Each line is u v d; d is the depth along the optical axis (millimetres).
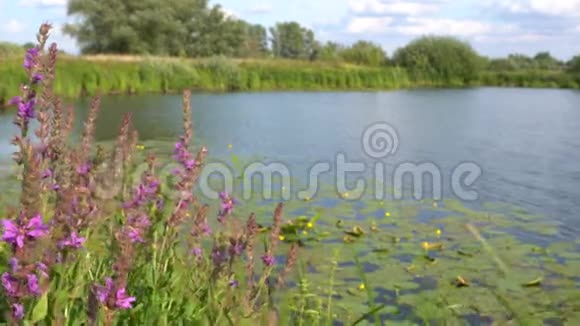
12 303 2027
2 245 2488
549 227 7215
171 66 33531
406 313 4668
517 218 7680
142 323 2723
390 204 8305
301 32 92375
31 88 2648
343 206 8094
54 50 2684
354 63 56594
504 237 6754
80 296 2502
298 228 6746
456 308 4699
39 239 2027
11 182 7660
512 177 10703
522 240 6695
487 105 29844
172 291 3115
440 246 6336
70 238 2301
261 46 91750
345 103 29031
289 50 92250
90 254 3082
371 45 58469
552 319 4492
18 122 2650
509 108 28016
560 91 46562
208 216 6430
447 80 53500
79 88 27375
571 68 57969
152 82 32312
